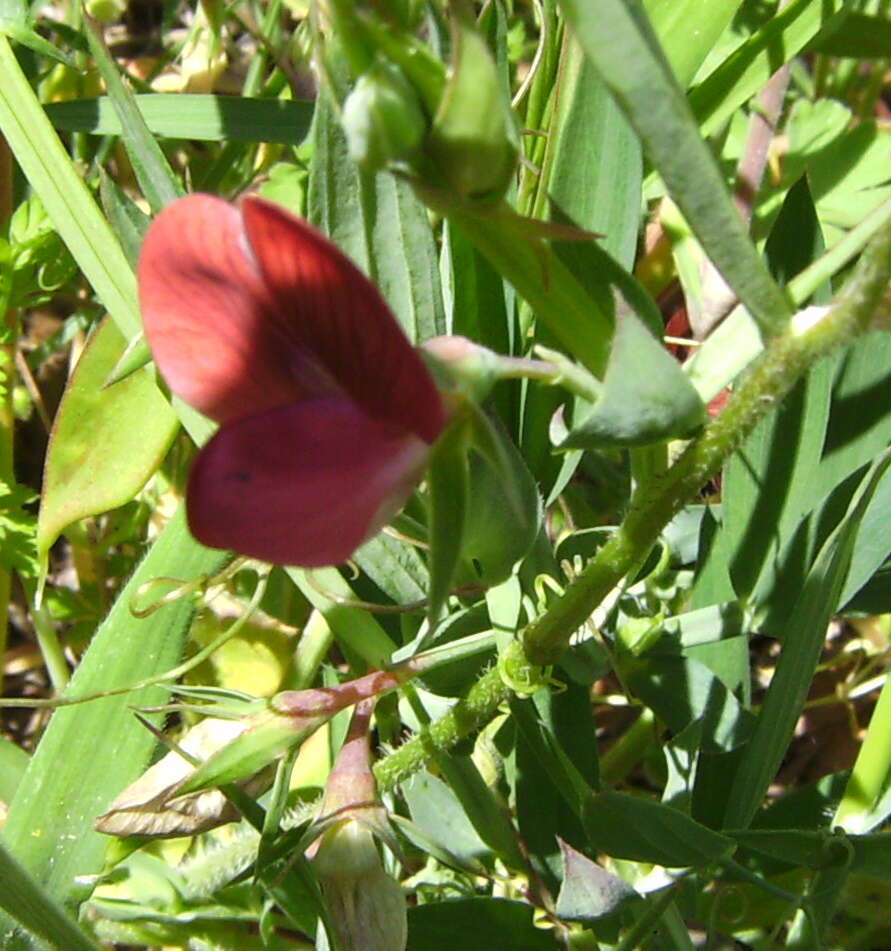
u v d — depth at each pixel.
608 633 0.07
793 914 0.07
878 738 0.06
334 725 0.07
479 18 0.07
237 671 0.08
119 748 0.07
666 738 0.08
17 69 0.07
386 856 0.07
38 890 0.05
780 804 0.07
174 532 0.07
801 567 0.07
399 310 0.06
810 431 0.07
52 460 0.07
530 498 0.05
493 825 0.07
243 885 0.07
